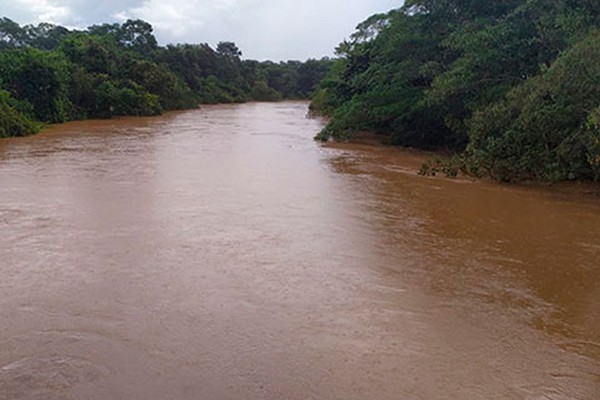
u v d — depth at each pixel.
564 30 16.48
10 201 10.86
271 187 13.06
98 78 40.88
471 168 15.08
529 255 8.23
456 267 7.59
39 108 32.38
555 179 13.70
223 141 23.83
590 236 9.37
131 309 5.84
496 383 4.61
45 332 5.27
